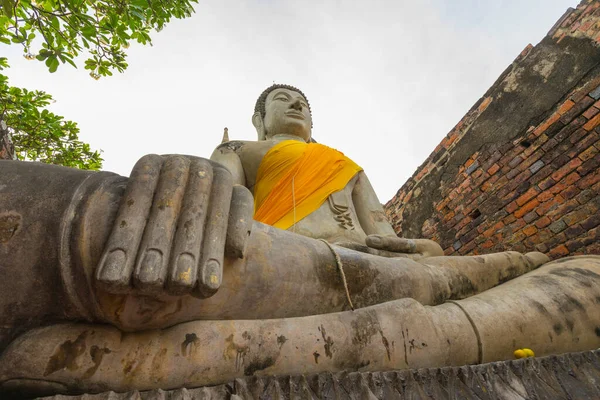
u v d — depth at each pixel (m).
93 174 1.09
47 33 2.96
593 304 1.61
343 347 1.15
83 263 0.94
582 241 2.93
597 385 1.23
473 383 1.13
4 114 4.05
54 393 0.94
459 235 3.96
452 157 4.23
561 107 3.22
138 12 2.86
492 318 1.43
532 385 1.17
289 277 1.29
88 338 0.98
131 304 0.97
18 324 0.99
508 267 2.09
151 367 0.98
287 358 1.09
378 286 1.50
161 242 0.93
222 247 1.01
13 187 0.99
